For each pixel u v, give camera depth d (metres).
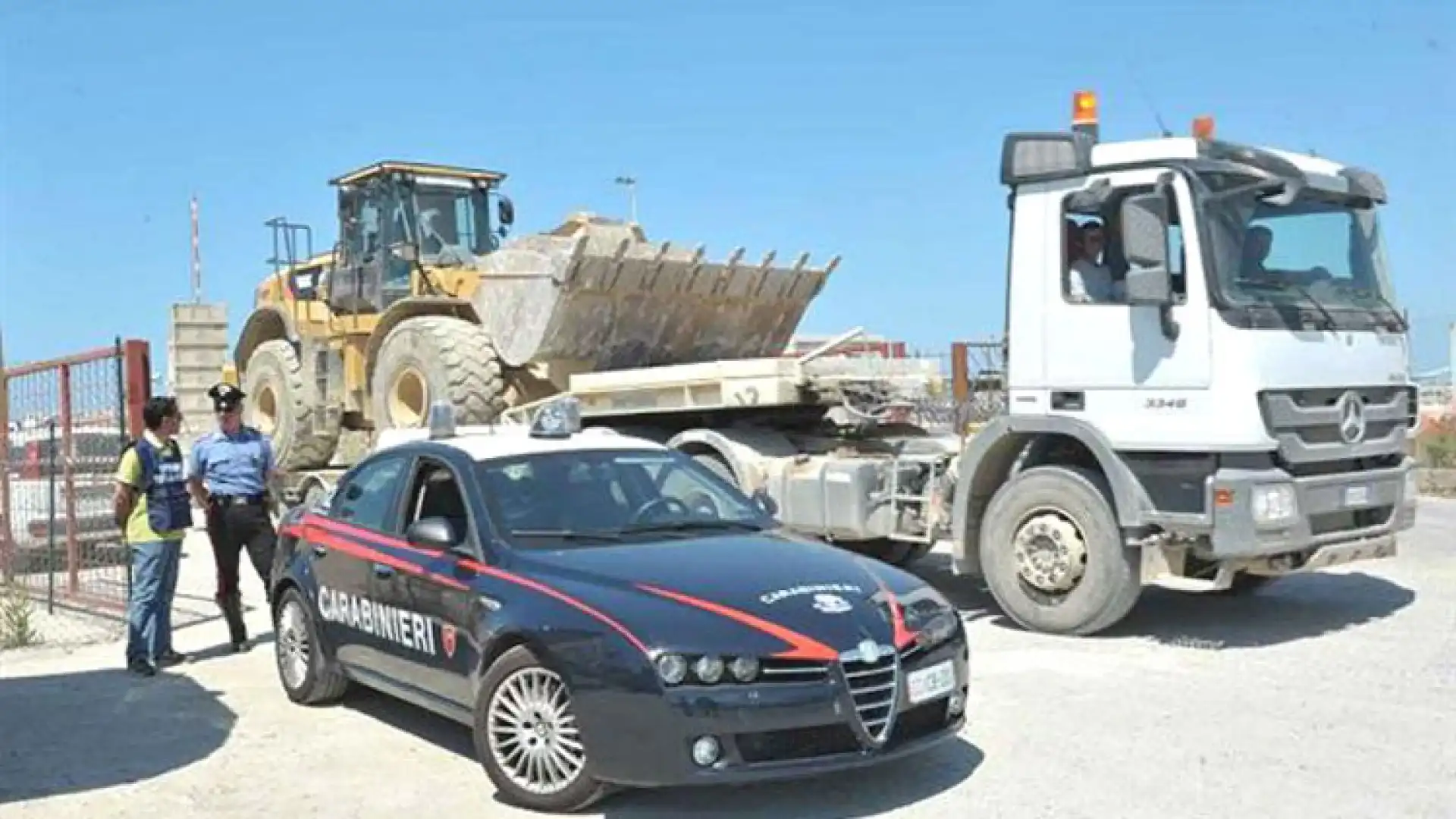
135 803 6.22
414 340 14.32
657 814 5.79
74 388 12.13
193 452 9.89
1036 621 9.59
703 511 7.20
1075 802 5.79
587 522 6.75
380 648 7.16
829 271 14.94
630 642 5.54
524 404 14.08
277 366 17.38
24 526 12.91
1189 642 9.15
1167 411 8.91
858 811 5.73
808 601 5.75
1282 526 8.70
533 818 5.81
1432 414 22.56
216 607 12.10
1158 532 9.10
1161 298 8.70
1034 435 9.81
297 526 8.22
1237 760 6.36
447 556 6.68
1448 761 6.29
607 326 13.60
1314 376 9.01
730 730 5.35
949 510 10.57
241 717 7.79
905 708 5.68
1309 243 9.43
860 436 12.16
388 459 7.68
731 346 14.75
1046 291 9.52
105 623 11.47
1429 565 12.49
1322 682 7.88
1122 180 9.09
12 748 7.21
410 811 5.94
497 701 6.03
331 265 17.02
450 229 16.19
